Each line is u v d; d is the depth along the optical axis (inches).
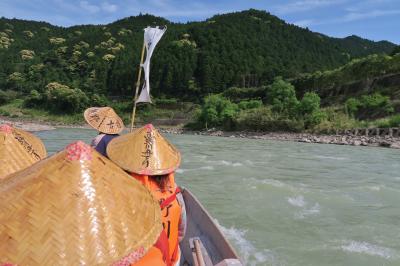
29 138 149.9
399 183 506.6
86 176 69.3
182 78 3176.7
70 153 71.0
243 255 253.1
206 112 2047.2
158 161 141.3
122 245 65.9
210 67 3117.6
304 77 2170.3
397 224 328.5
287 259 250.2
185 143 1189.7
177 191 144.5
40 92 3366.1
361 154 871.1
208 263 165.3
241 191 434.3
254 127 1772.9
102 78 3516.2
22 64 3934.5
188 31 4069.9
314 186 476.4
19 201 64.8
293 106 1684.3
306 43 4355.3
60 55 4151.1
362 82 1787.6
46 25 6008.9
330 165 671.1
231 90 2541.8
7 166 125.6
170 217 131.9
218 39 3730.3
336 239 289.0
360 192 446.3
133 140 149.3
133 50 4217.5
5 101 3075.8
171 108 2795.3
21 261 59.9
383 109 1469.0
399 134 1189.7
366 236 297.6
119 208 69.9
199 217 207.2
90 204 67.1
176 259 136.0
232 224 317.4
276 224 320.8
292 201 397.1
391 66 1724.9
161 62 3304.6
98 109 229.6
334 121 1491.1
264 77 2977.4
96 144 207.5
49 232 62.8
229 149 976.3
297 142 1315.2
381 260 253.1
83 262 62.0
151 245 68.6
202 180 496.7
